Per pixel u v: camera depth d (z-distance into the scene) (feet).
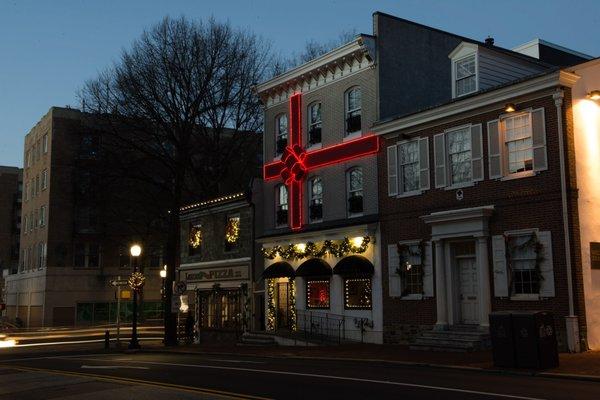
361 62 88.48
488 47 78.79
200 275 120.98
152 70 125.59
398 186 80.59
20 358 87.56
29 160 230.89
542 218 64.23
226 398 38.29
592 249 62.95
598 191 64.75
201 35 130.31
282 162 101.45
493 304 67.56
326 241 90.58
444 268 73.15
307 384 44.04
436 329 72.08
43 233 204.95
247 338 98.68
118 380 49.83
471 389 40.04
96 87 150.61
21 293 226.79
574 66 64.34
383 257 81.82
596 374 46.34
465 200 72.02
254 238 106.63
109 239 187.83
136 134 127.95
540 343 49.96
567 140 63.10
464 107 72.28
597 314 61.98
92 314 202.80
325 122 94.17
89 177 137.90
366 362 61.93
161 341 139.13
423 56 91.30
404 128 80.18
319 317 91.04
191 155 135.03
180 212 129.08
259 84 106.93
